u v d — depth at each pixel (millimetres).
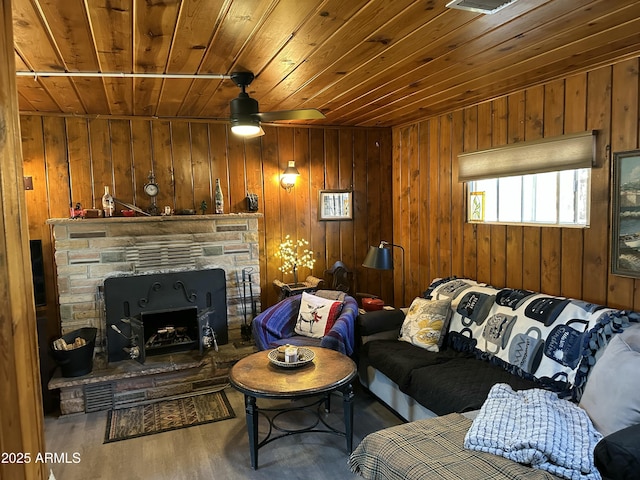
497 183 3648
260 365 2842
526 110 3268
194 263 4074
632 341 2254
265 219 4500
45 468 1140
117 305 3742
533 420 1960
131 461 2730
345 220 4840
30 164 3691
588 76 2816
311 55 2387
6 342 875
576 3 1824
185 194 4168
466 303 3383
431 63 2598
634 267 2592
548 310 2801
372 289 5016
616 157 2666
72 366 3385
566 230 3027
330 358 2963
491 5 1817
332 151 4762
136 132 3986
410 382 2889
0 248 861
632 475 1611
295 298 3969
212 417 3293
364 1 1746
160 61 2420
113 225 3781
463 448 1942
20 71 2541
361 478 2516
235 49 2262
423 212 4523
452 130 4055
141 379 3574
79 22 1869
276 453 2791
